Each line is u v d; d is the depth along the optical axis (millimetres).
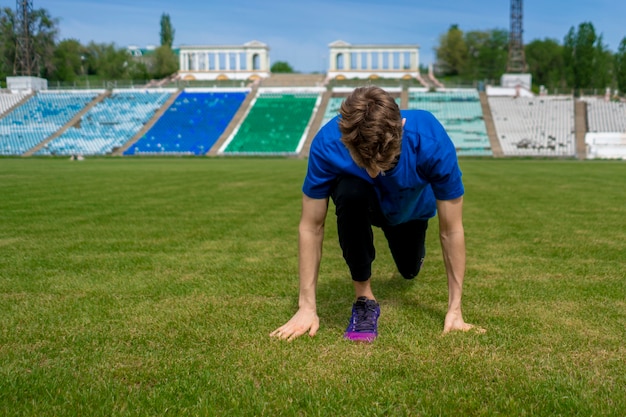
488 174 20312
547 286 3918
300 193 12445
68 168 24688
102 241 6031
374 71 73188
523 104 48750
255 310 3299
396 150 2254
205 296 3648
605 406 1982
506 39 92312
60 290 3818
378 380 2221
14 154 43344
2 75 66562
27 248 5582
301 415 1973
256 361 2438
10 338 2797
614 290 3785
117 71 82750
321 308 3359
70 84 58594
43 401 2066
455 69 91500
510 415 1927
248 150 44094
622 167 26547
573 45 77625
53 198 11102
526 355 2512
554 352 2551
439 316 3172
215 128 47688
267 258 5062
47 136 46625
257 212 8883
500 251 5402
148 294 3701
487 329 2896
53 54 69875
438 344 2646
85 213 8688
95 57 84812
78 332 2887
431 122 2691
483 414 1930
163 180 16750
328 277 4258
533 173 21016
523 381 2203
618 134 40875
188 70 75812
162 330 2912
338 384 2186
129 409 1998
